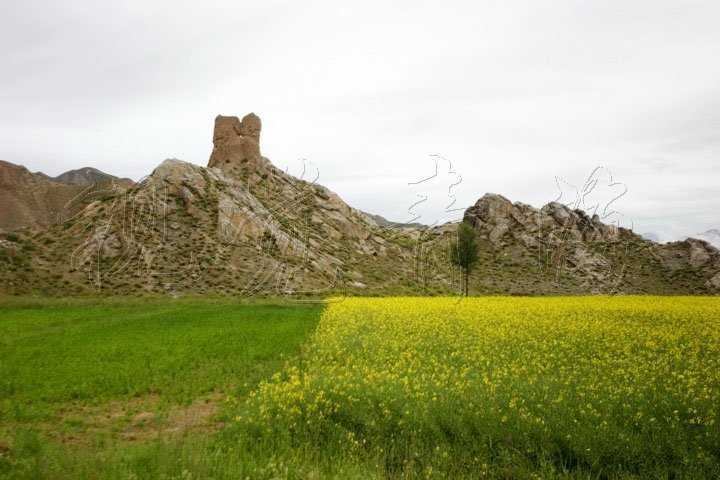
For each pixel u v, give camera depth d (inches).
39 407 559.5
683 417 467.8
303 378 589.6
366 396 508.1
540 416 455.5
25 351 859.4
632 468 394.3
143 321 1290.6
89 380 663.8
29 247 2551.7
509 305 1508.4
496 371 637.9
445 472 395.2
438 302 1691.7
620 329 973.8
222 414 531.5
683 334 922.7
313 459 408.5
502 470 398.9
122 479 311.7
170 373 716.7
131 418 534.6
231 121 4761.3
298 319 1338.6
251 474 345.7
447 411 470.3
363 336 929.5
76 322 1275.8
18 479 302.7
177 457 356.8
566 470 389.4
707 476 382.9
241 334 1052.5
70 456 360.8
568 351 783.7
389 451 430.6
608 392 537.6
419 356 759.1
